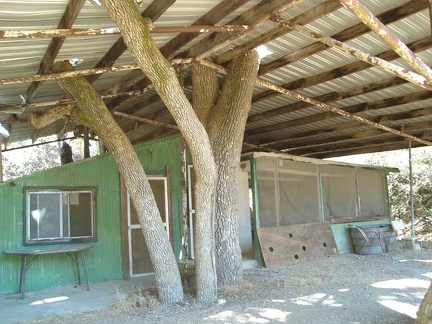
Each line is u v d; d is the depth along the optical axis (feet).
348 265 26.23
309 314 15.92
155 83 15.29
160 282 17.78
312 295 18.71
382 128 29.17
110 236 23.76
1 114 25.07
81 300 19.02
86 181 23.38
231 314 16.06
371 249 30.50
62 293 20.42
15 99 22.44
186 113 16.02
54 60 16.43
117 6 12.84
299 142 38.40
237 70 20.35
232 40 16.02
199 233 17.76
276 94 24.35
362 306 16.83
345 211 33.47
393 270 24.26
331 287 20.20
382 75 21.61
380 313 15.84
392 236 31.40
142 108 27.45
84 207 23.20
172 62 17.80
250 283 20.84
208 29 14.32
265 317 15.64
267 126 32.65
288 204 29.25
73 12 12.20
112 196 24.07
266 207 27.81
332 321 15.03
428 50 18.17
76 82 17.94
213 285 17.90
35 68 17.83
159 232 17.85
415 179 51.26
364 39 17.75
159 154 26.02
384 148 38.81
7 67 16.88
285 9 13.70
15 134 33.50
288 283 21.16
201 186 17.47
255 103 26.84
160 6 13.60
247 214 30.17
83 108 18.12
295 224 29.09
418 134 33.22
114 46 16.70
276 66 20.27
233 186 20.79
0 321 16.19
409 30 16.80
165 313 16.35
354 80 22.49
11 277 20.98
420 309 13.37
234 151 20.72
